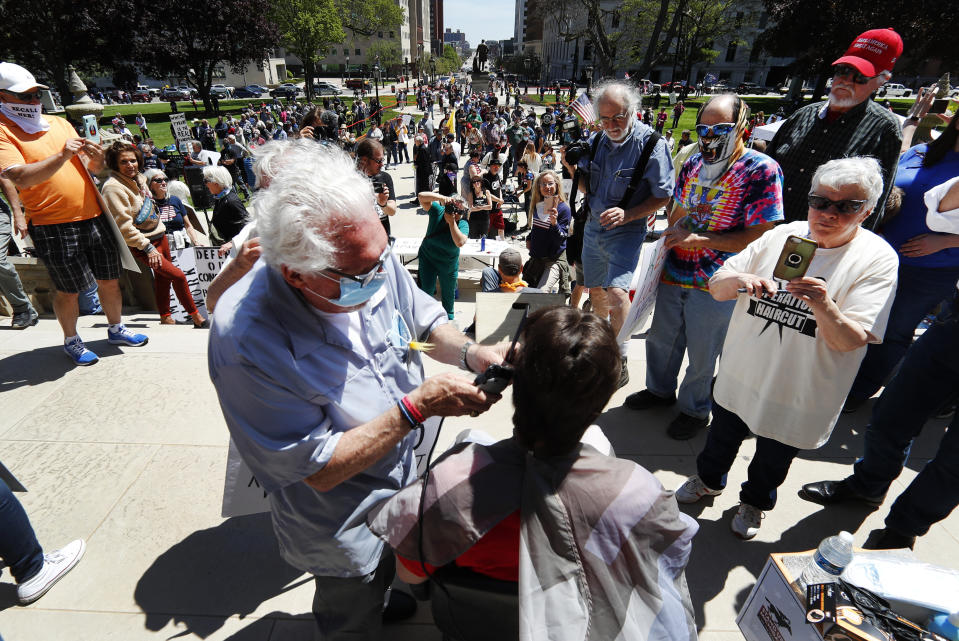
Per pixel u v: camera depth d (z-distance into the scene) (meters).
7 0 29.83
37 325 4.65
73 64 35.16
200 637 1.92
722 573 2.20
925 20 31.34
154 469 2.69
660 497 1.09
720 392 2.31
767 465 2.22
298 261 1.09
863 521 2.46
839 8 33.72
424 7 122.69
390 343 1.51
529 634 1.00
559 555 1.04
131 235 4.59
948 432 1.99
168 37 37.06
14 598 2.06
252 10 39.12
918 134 4.86
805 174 3.16
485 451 1.16
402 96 49.53
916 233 3.00
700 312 2.81
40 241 3.37
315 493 1.40
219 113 40.69
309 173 1.14
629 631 1.03
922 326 4.49
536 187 5.65
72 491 2.55
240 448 1.31
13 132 3.29
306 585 2.12
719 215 2.68
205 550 2.26
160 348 3.92
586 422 1.06
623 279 3.40
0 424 3.01
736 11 47.31
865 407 3.31
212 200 13.06
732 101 2.49
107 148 4.87
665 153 3.12
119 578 2.13
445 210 4.54
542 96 55.31
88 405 3.19
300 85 74.44
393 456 1.53
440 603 1.25
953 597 1.47
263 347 1.18
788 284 1.81
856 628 1.39
